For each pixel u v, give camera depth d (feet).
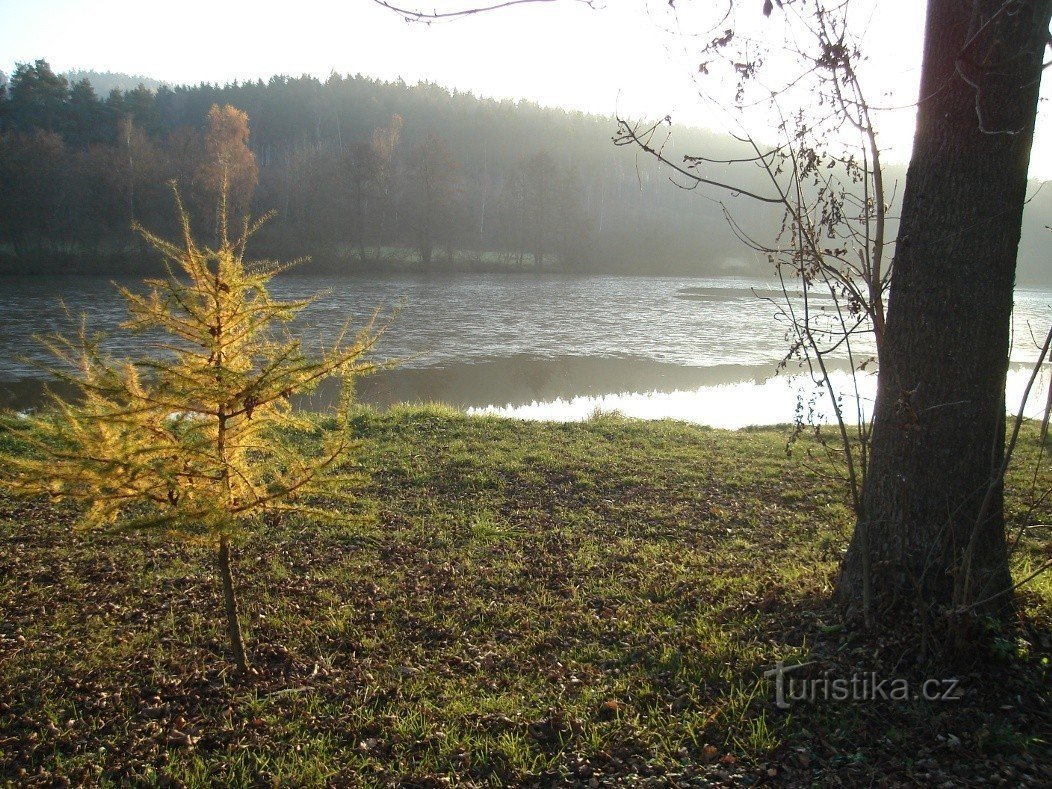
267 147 321.32
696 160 13.53
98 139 214.07
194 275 13.83
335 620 18.25
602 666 15.87
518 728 13.61
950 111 13.71
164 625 17.95
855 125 12.63
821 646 14.60
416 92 376.68
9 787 12.28
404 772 12.59
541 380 71.56
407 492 29.73
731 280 232.94
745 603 17.43
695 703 13.85
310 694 15.03
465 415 44.39
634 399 62.64
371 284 171.53
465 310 128.57
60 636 17.42
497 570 21.65
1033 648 13.62
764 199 13.57
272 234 212.64
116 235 179.93
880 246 13.23
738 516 27.25
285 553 22.91
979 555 14.26
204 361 14.10
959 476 14.20
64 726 14.01
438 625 18.03
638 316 126.93
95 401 13.82
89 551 22.84
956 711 12.65
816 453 37.27
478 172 325.21
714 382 70.95
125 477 13.08
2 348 75.72
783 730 12.80
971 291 13.87
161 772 12.73
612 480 31.91
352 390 15.25
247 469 14.85
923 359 14.28
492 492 29.94
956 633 13.25
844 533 24.95
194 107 337.52
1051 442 38.19
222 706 14.66
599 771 12.29
